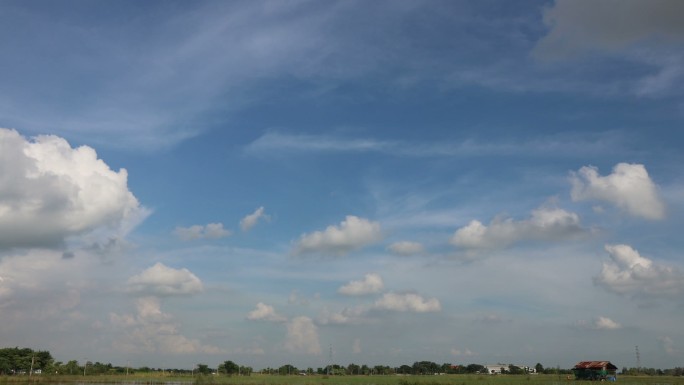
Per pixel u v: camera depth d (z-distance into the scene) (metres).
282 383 122.62
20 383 127.50
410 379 149.12
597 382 122.69
